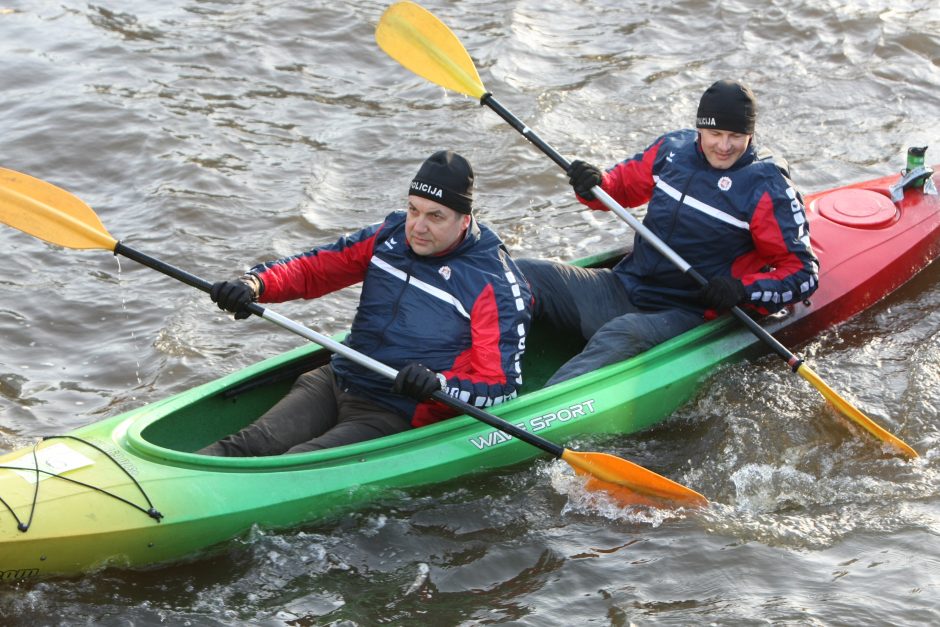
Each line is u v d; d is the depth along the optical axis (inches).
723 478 383.9
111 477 330.6
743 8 778.8
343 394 381.4
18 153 606.5
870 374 440.1
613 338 412.8
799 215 410.3
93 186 586.2
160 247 535.5
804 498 374.0
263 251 535.2
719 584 327.6
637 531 353.4
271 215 564.1
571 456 359.9
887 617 311.1
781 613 313.1
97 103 649.6
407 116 663.1
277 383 398.6
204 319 488.4
